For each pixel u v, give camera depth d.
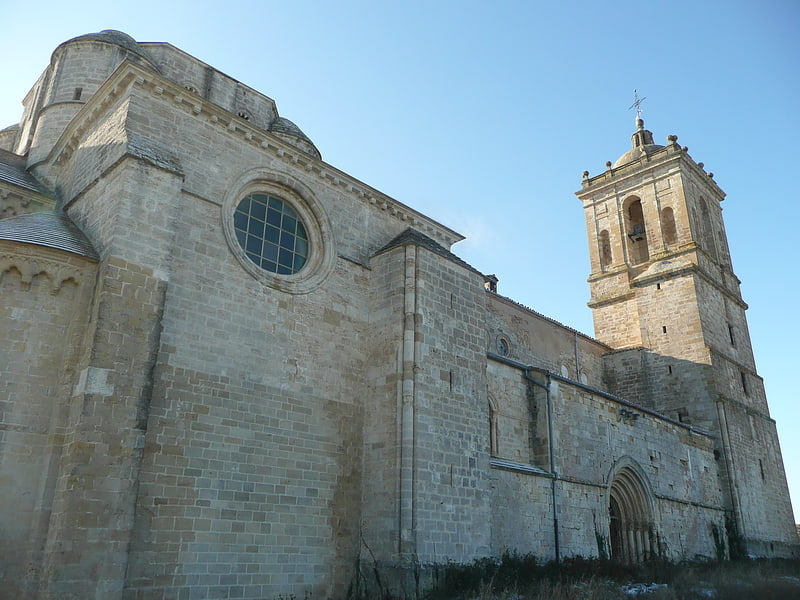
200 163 19.91
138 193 17.48
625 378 43.50
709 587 23.28
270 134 21.83
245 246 20.84
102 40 27.48
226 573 16.97
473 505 21.73
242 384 18.77
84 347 16.05
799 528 53.09
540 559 23.86
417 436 20.59
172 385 17.19
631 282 45.44
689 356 41.41
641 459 31.89
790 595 21.72
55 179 22.80
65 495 14.41
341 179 23.97
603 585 21.39
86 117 20.92
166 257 17.55
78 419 14.98
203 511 16.95
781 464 45.00
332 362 21.53
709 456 38.28
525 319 38.06
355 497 20.78
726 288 46.56
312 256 22.61
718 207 51.16
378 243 24.86
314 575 18.94
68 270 16.84
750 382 44.81
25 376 15.88
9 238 16.53
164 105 19.59
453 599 18.73
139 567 15.41
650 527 30.31
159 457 16.45
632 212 51.09
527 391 27.95
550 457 26.28
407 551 19.14
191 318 18.12
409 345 21.62
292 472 19.28
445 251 25.14
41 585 14.02
